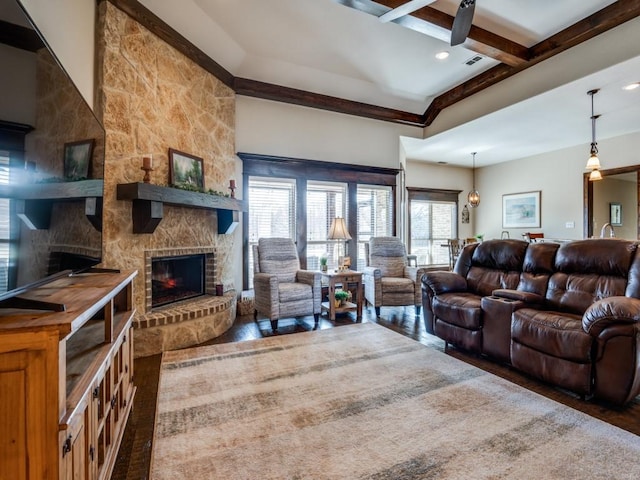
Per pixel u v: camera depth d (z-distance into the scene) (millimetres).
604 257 2666
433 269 6461
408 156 7617
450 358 2980
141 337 3014
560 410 2096
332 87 5117
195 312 3328
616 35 3436
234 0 3316
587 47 3689
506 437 1802
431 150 7062
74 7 2469
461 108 5430
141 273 3125
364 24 3727
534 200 7441
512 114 4934
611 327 2105
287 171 5145
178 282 3938
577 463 1587
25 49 1233
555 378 2342
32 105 1280
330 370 2697
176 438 1806
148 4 3143
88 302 1275
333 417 2008
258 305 4059
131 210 3029
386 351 3141
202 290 4039
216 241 4113
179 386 2422
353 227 5730
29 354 961
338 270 4605
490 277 3508
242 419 1990
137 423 1968
